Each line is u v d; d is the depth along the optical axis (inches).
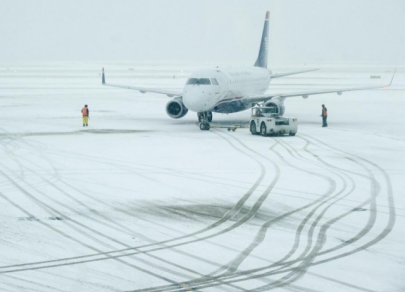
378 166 1460.4
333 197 1139.9
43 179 1299.2
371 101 3838.6
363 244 860.6
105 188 1210.6
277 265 774.5
